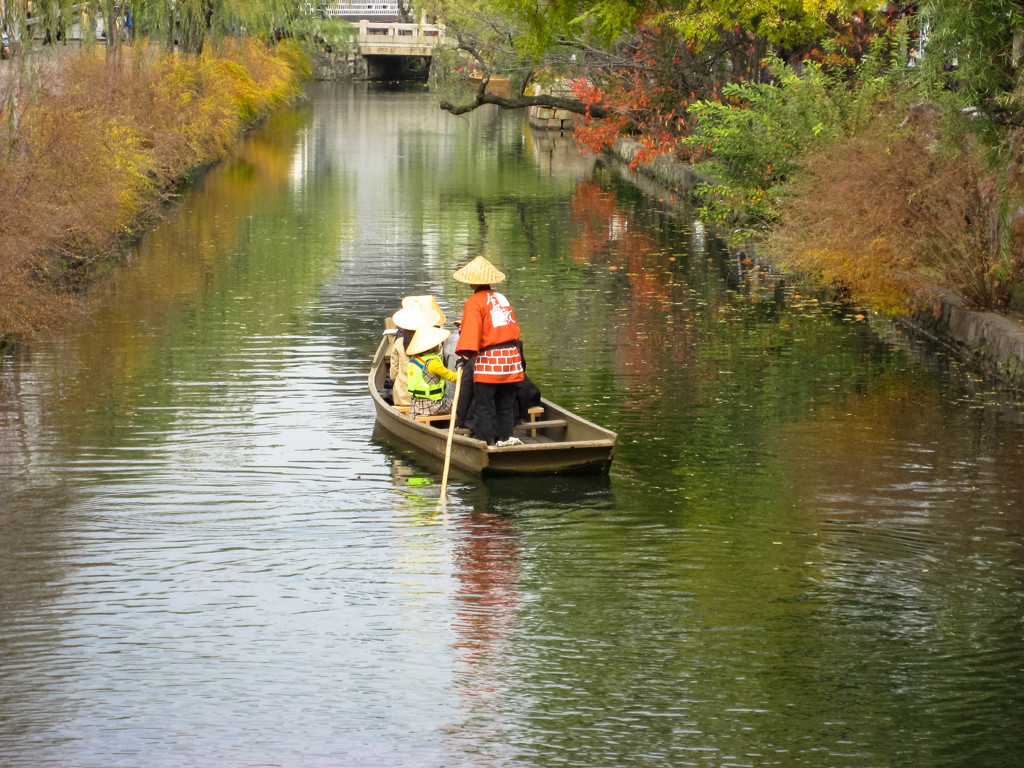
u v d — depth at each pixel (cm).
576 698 852
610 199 4112
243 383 1747
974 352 1891
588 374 1812
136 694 854
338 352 1942
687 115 4334
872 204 2059
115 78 3988
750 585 1059
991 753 779
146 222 3400
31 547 1137
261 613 994
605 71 4669
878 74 2833
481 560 1115
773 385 1756
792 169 2670
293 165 5062
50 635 948
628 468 1389
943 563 1109
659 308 2320
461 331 1383
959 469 1383
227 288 2488
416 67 13425
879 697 854
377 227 3394
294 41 9150
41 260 2333
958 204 1994
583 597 1030
